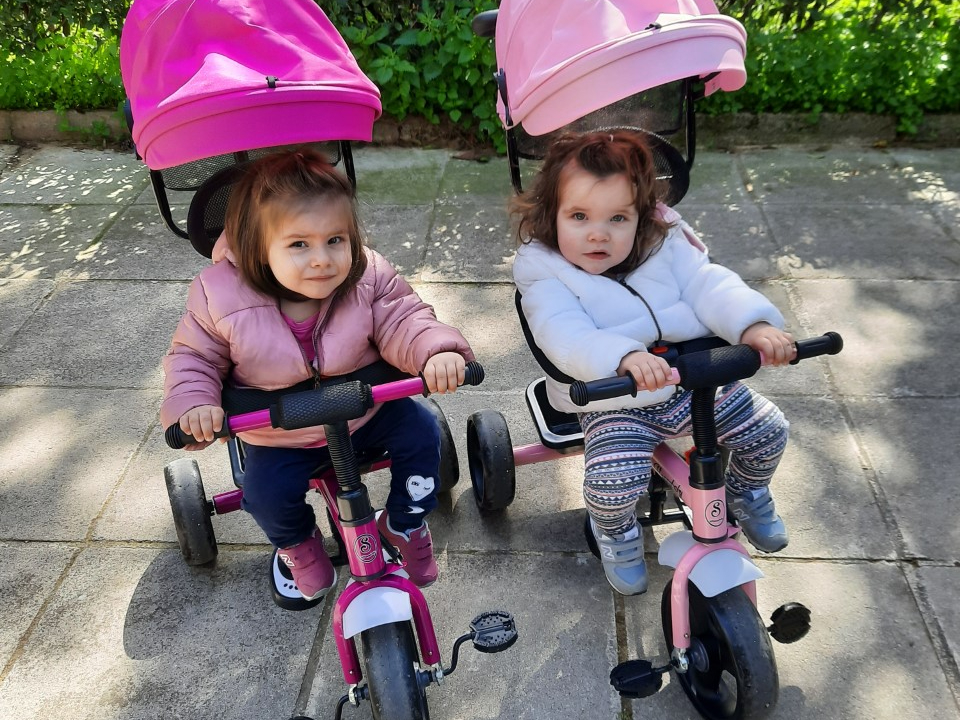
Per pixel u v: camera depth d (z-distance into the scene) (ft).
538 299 7.10
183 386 5.94
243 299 6.27
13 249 14.29
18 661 7.54
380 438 6.97
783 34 17.72
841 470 9.20
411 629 6.11
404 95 17.17
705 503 6.10
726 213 14.74
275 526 6.79
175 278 13.37
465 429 10.13
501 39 7.57
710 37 6.26
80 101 17.79
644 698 6.91
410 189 15.96
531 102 6.62
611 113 8.12
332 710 7.00
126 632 7.79
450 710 6.93
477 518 8.88
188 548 8.09
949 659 7.16
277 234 5.84
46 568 8.47
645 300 7.16
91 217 15.24
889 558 8.12
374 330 6.66
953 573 7.93
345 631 5.87
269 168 6.02
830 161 16.58
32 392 10.95
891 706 6.79
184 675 7.36
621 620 7.66
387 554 6.74
